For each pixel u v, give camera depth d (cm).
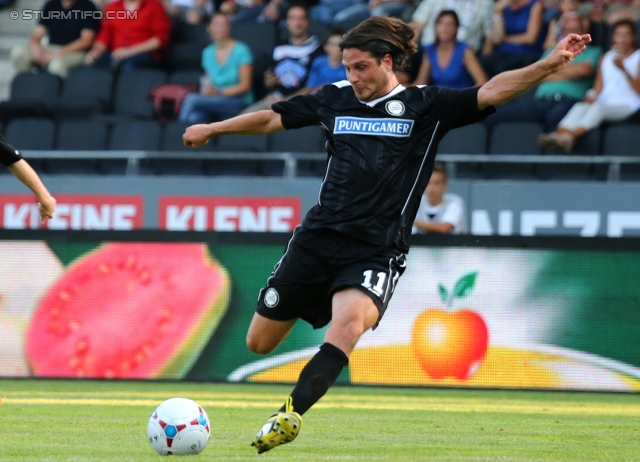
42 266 3344
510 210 3947
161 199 4141
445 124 1609
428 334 3167
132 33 5412
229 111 4847
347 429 2075
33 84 5294
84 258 3331
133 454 1555
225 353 3262
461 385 3147
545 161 4109
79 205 4194
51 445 1702
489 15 4956
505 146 4391
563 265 3127
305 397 1439
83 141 4750
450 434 2005
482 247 3152
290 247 1656
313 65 4838
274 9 5541
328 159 1648
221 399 2805
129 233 3319
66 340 3331
